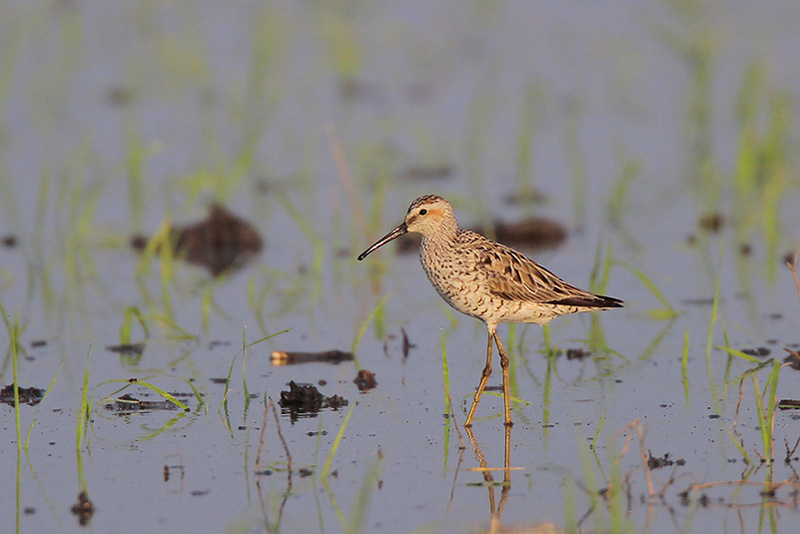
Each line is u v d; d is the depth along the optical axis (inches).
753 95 879.1
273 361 549.0
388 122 940.6
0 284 661.3
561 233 733.3
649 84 1010.7
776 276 652.1
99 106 984.9
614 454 431.8
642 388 505.0
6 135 909.2
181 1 1240.2
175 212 778.2
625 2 1210.6
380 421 474.0
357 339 556.1
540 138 910.4
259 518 388.8
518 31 1155.3
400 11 1214.9
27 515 391.5
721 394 493.7
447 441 452.4
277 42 1077.1
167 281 669.3
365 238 722.2
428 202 512.4
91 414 480.4
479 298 501.4
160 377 526.6
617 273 669.3
